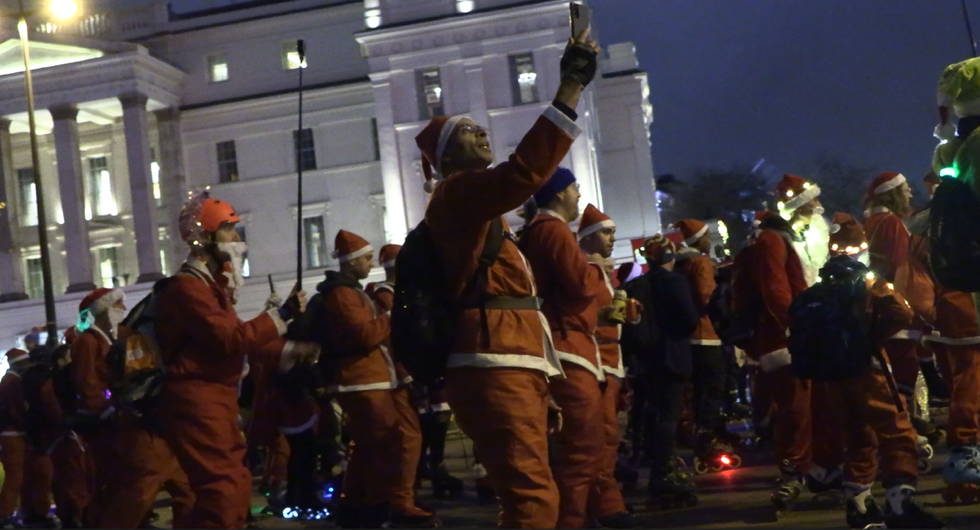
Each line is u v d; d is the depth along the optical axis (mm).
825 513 7500
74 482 10227
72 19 50125
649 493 8438
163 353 5727
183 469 5738
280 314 5965
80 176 47250
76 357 7527
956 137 5867
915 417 10820
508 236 4512
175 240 48062
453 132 4660
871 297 6332
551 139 4031
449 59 44000
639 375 9875
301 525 9617
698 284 10047
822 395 7480
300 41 13445
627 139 51094
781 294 7246
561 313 5680
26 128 50375
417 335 4324
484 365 4293
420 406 10555
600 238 7285
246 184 49062
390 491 8023
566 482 5559
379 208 48094
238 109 49156
